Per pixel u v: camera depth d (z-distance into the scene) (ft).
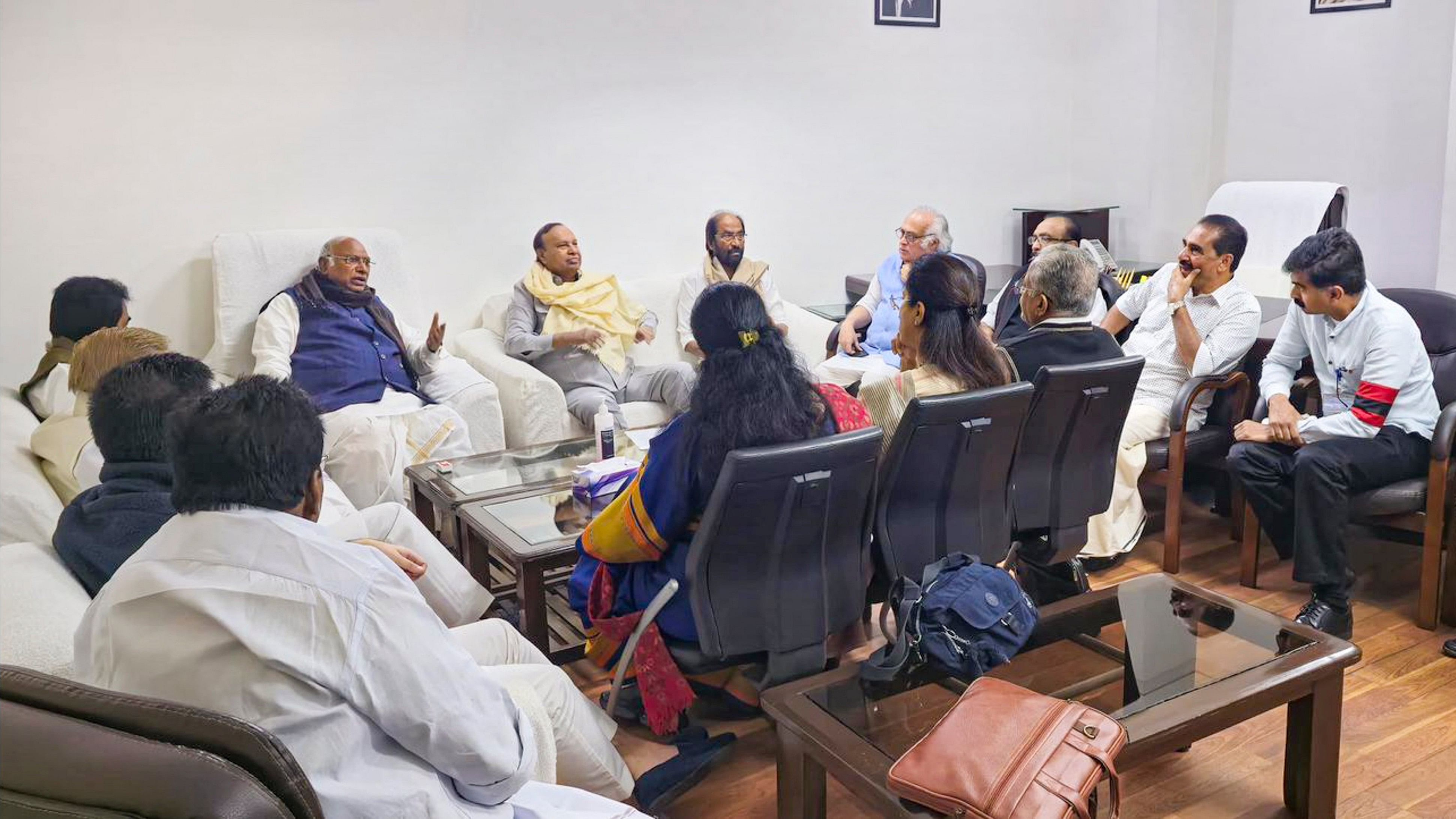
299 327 12.32
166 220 12.71
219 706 3.93
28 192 12.06
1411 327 9.40
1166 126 17.39
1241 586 10.30
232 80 12.78
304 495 4.30
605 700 8.27
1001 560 8.02
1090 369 8.03
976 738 5.23
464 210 14.28
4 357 12.23
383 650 4.10
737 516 6.28
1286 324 10.51
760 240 16.47
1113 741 5.16
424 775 4.26
